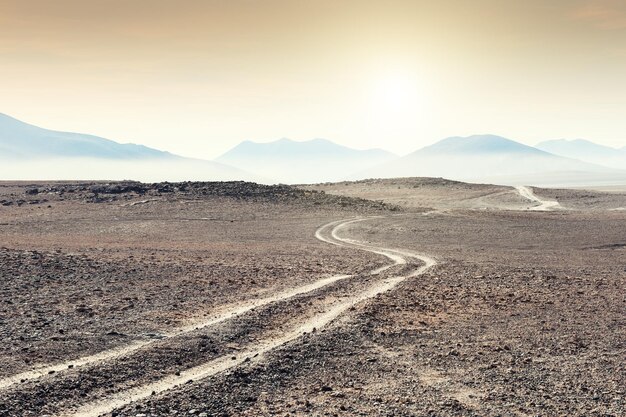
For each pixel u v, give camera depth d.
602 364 15.78
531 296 24.70
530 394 13.65
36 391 13.39
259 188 84.31
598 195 104.19
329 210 72.50
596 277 30.11
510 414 12.48
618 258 39.84
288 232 57.09
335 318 20.28
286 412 12.47
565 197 101.81
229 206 72.38
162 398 13.09
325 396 13.45
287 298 24.00
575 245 48.53
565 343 17.72
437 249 46.06
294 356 16.17
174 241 49.44
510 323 20.12
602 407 12.88
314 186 123.50
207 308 22.27
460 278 29.70
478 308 22.36
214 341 17.64
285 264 34.81
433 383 14.34
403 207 78.50
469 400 13.26
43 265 30.58
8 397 13.00
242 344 17.55
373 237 54.25
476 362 15.95
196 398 13.15
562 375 14.93
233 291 25.72
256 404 12.92
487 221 65.06
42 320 20.00
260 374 14.78
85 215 65.94
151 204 72.75
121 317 20.64
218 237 53.12
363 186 119.88
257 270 31.84
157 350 16.58
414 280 28.89
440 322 20.20
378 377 14.74
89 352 16.58
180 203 73.50
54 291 24.95
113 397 13.31
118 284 26.78
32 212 67.81
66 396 13.25
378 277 30.11
